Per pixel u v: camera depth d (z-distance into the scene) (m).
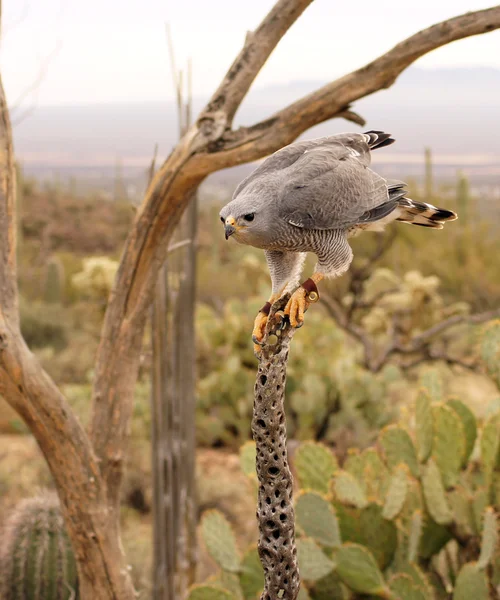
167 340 6.04
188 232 6.58
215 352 13.06
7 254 3.94
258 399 2.87
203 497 9.42
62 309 18.94
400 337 14.30
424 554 5.18
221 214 3.25
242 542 8.49
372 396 11.02
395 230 14.74
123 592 4.24
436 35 3.88
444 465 5.14
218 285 24.86
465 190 22.42
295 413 11.30
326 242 3.42
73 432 4.04
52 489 8.89
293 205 3.26
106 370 4.29
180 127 5.29
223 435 11.94
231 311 13.27
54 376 14.09
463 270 19.50
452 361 13.24
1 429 12.19
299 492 4.88
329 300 14.09
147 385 11.25
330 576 4.90
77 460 4.06
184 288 6.72
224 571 5.21
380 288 14.52
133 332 4.29
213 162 4.05
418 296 13.62
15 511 5.54
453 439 5.09
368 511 4.89
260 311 3.53
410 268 19.22
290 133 4.06
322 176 3.33
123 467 4.32
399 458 5.38
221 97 4.16
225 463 11.09
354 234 3.92
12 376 3.88
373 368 13.15
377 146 3.80
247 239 3.29
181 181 4.11
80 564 4.27
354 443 10.73
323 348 13.13
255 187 3.32
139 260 4.23
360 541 4.94
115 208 50.97
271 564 2.96
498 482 4.91
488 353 5.87
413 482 5.26
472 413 5.43
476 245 19.92
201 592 4.79
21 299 17.75
